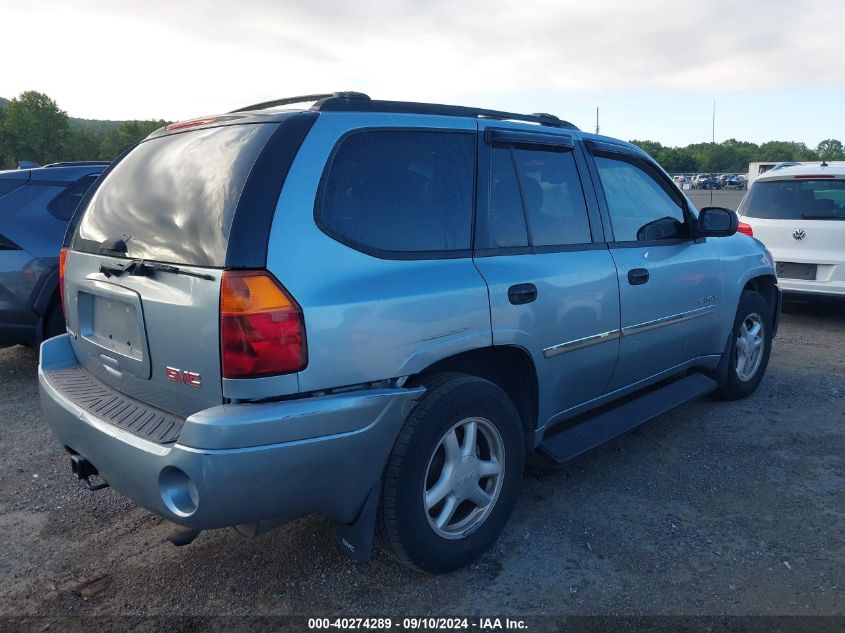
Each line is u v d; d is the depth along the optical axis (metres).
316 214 2.57
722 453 4.32
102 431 2.65
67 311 3.43
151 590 2.94
